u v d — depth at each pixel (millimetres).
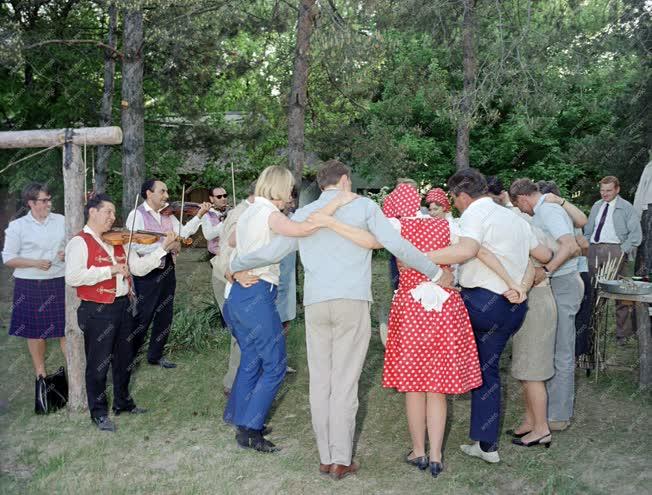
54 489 3365
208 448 3975
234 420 3967
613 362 5977
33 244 4629
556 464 3734
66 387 4703
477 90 11117
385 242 3340
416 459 3709
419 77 15336
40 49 12148
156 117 14328
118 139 4367
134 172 9617
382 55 10805
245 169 18016
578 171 17844
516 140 17484
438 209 4340
